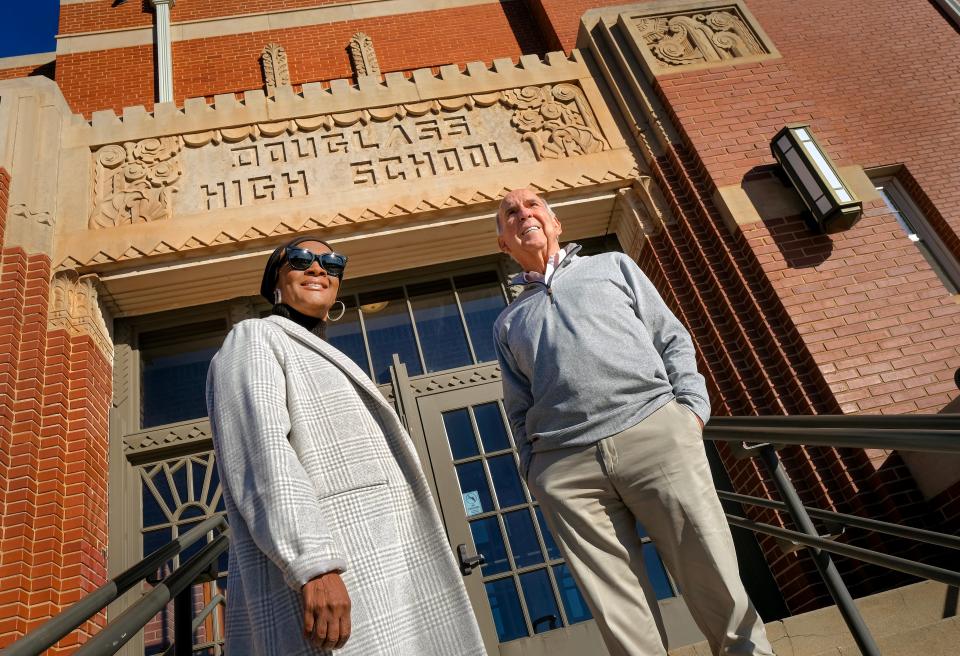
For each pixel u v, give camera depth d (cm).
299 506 139
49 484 453
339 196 595
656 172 634
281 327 178
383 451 167
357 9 923
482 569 481
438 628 152
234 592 162
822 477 486
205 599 474
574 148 646
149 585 473
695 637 467
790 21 767
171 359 586
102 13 900
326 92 658
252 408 153
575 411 217
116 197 584
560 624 461
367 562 148
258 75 848
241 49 871
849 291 549
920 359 516
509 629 460
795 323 528
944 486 444
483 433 543
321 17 910
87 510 463
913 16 781
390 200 594
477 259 639
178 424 536
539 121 658
